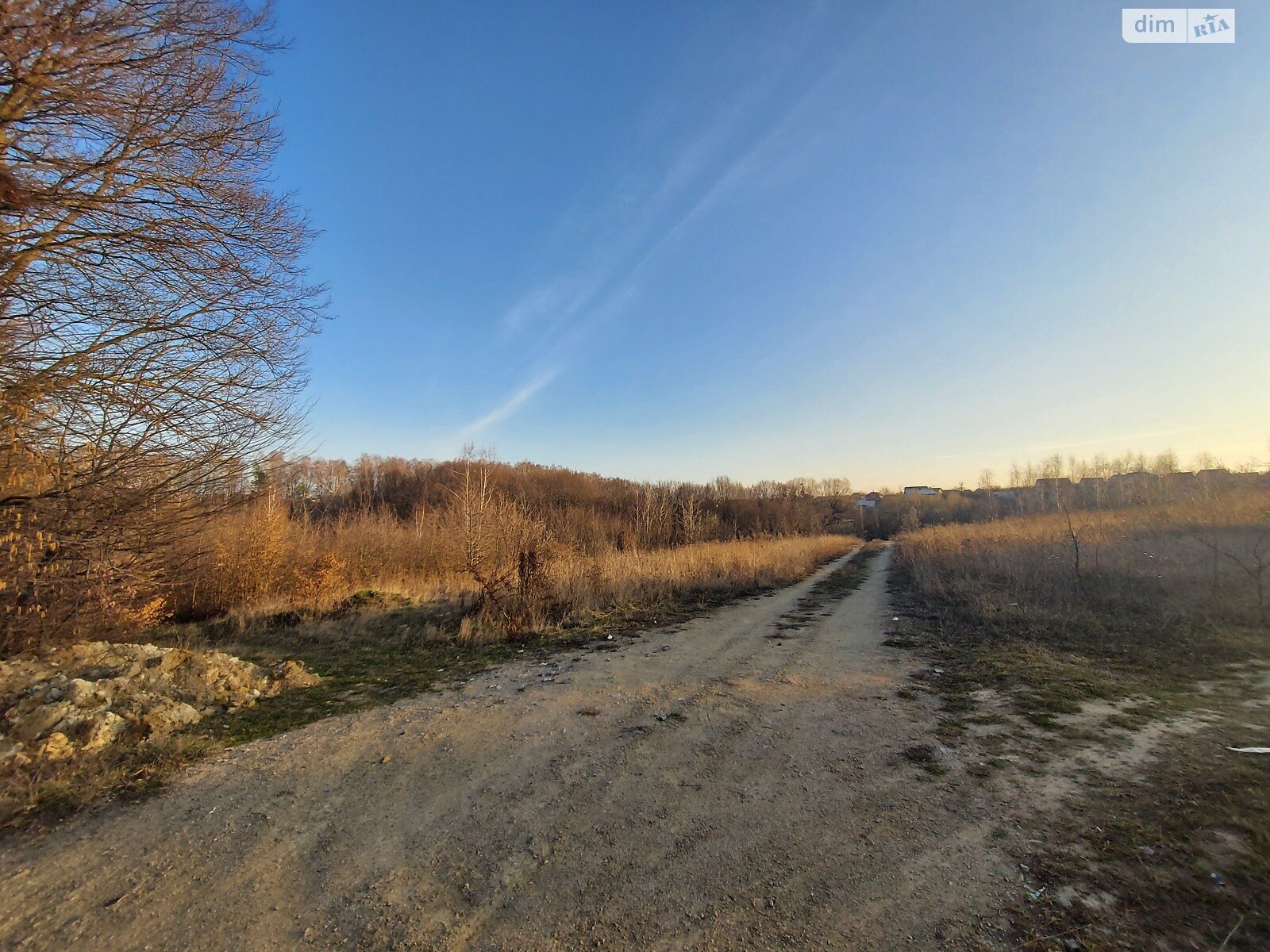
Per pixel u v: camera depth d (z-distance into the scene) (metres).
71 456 7.02
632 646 9.46
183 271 7.11
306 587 16.08
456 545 20.92
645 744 5.15
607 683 7.18
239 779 4.59
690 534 27.70
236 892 3.12
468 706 6.42
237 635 11.41
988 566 16.20
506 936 2.74
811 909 2.85
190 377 7.52
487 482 23.34
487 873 3.26
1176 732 4.78
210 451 8.07
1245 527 15.49
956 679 6.82
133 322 7.09
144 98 6.45
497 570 15.27
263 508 15.73
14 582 6.56
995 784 4.09
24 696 5.51
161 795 4.31
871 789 4.13
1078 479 50.16
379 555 20.77
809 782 4.28
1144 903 2.73
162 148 6.73
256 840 3.66
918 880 3.04
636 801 4.08
